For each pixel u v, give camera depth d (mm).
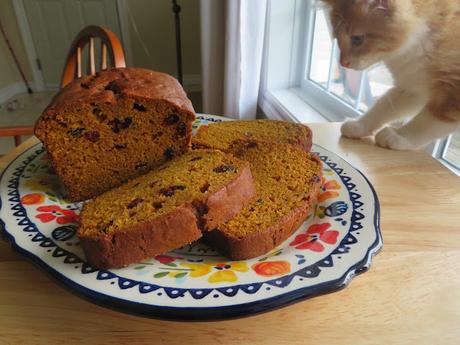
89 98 243
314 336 157
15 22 1115
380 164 298
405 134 316
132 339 158
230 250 187
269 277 165
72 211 230
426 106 296
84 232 181
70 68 438
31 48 1149
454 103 270
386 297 174
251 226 195
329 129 362
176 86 286
